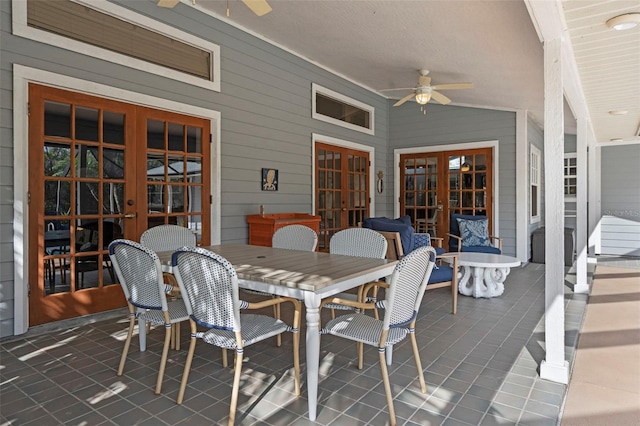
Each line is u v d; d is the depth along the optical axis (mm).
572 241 6895
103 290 3635
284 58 5406
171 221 4168
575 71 3453
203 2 4223
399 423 1948
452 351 2881
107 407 2090
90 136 3523
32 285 3186
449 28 3596
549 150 2484
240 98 4793
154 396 2205
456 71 4918
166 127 4086
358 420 1975
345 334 2115
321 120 6082
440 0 3115
